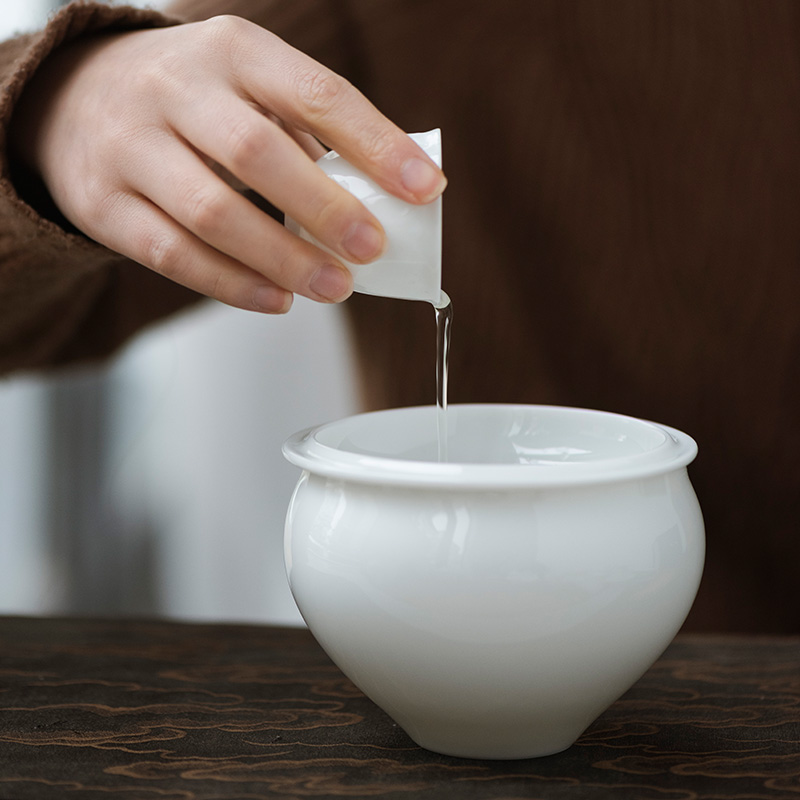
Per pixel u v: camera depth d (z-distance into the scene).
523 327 1.17
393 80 1.15
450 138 1.15
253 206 0.73
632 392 1.17
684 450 0.71
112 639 0.84
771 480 1.15
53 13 0.80
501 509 0.68
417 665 0.69
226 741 0.74
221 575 2.04
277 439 1.96
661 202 1.11
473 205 1.15
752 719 0.75
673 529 0.70
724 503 1.16
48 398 2.01
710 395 1.14
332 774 0.71
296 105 0.72
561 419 0.78
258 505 2.00
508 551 0.68
